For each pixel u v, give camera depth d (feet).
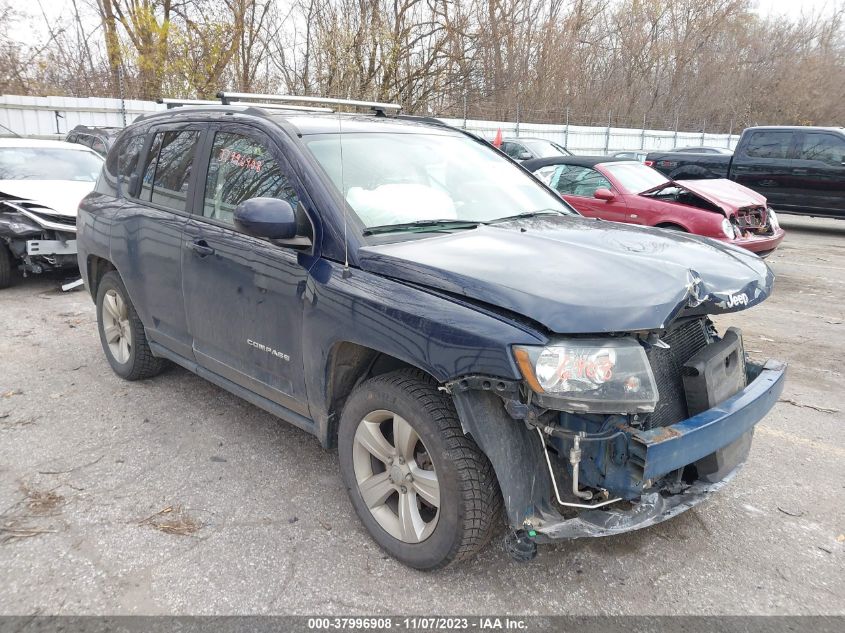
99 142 42.80
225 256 11.08
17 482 11.10
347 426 9.48
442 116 75.97
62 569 8.89
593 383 7.21
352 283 8.96
